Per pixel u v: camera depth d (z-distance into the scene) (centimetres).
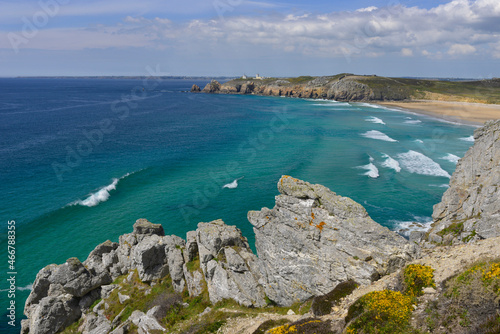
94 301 2705
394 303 1296
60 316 2569
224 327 1805
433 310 1191
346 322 1351
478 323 1031
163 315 2162
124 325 2169
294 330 1437
